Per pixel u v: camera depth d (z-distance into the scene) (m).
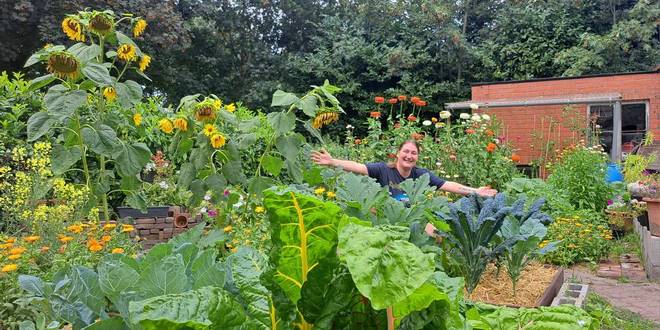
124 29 13.55
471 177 8.94
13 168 5.95
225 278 1.42
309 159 4.32
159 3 14.95
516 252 3.64
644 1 18.94
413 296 1.11
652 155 9.52
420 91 20.52
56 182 4.67
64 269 1.71
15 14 12.37
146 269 1.31
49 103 3.68
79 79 4.15
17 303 2.53
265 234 4.16
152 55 15.48
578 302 3.90
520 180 8.78
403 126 9.78
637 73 14.25
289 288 1.23
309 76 21.52
